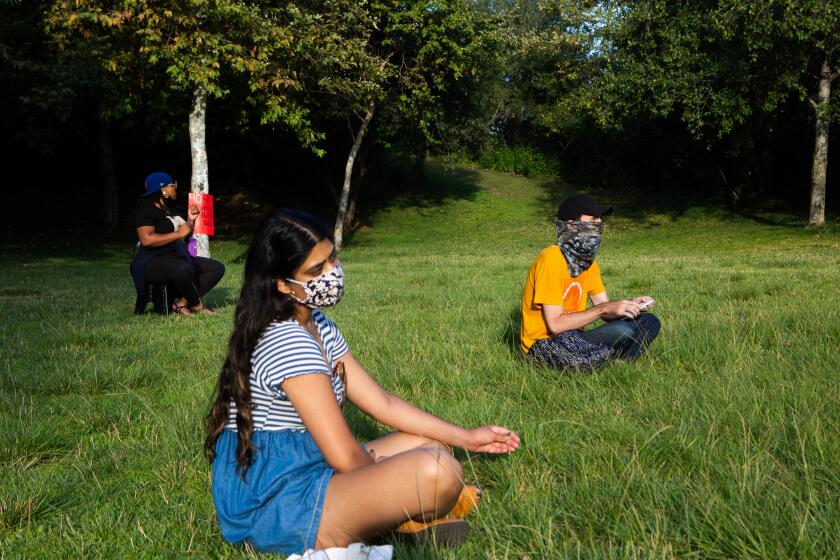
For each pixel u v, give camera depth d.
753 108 25.38
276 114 19.92
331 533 2.42
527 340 5.16
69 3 17.34
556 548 2.49
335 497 2.41
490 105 31.78
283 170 33.88
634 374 4.67
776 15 21.70
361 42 21.97
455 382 4.80
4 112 21.38
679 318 6.54
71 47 18.80
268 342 2.46
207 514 3.02
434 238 28.44
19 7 18.62
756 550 2.38
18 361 6.10
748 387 4.16
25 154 30.11
